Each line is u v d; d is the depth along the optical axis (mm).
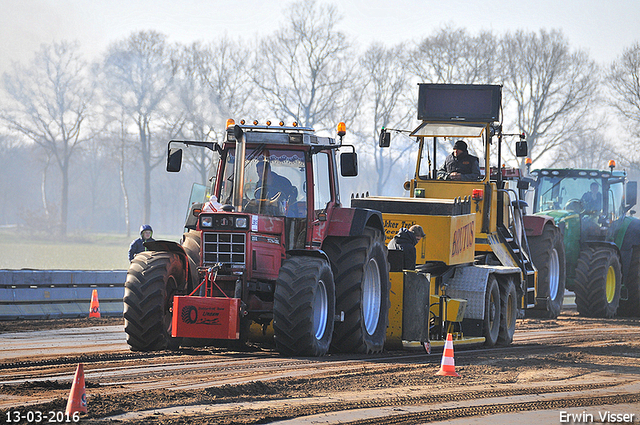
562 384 30062
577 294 66125
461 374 31469
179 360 31172
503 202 51562
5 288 49594
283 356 33375
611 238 69125
